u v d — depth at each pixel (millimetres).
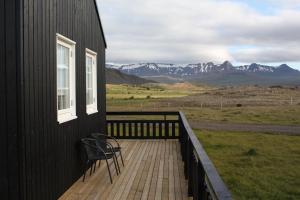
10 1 3729
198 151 3480
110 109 41000
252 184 9727
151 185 5715
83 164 6375
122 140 10430
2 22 3742
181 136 8164
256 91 89750
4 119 3779
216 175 2609
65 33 5379
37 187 4199
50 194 4672
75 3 5988
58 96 5293
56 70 4934
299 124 24984
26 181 3881
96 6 7652
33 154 4070
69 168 5570
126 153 8438
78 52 6207
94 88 7824
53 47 4805
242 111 36938
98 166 7066
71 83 5848
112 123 10484
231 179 10180
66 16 5441
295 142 17094
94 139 6035
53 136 4797
